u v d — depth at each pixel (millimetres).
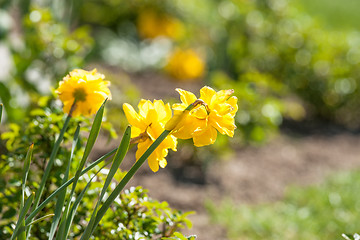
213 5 8219
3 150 2902
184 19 8219
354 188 4387
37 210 1558
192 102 1539
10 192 2232
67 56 4145
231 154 4570
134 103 4895
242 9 6637
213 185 4262
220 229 3533
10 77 4215
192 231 3441
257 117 4637
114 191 1528
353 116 6668
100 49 7520
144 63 7641
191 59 7160
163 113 1567
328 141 5793
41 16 4180
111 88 5070
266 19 6656
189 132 1495
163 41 8117
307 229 3615
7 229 2086
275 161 4988
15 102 3986
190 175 4355
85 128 2299
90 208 2174
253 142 4840
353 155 5449
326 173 4836
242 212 3801
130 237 2000
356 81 6469
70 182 1569
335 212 3893
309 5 11781
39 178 2289
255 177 4543
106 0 8023
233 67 7188
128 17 8172
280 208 3998
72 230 2264
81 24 7812
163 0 8172
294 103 6555
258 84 5000
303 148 5449
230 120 1516
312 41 6441
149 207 2092
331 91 6367
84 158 1551
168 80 7238
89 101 1762
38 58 4180
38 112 2309
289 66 6355
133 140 1546
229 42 7035
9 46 4402
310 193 4242
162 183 4141
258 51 6422
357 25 11227
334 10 11914
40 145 2279
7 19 4418
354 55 6484
